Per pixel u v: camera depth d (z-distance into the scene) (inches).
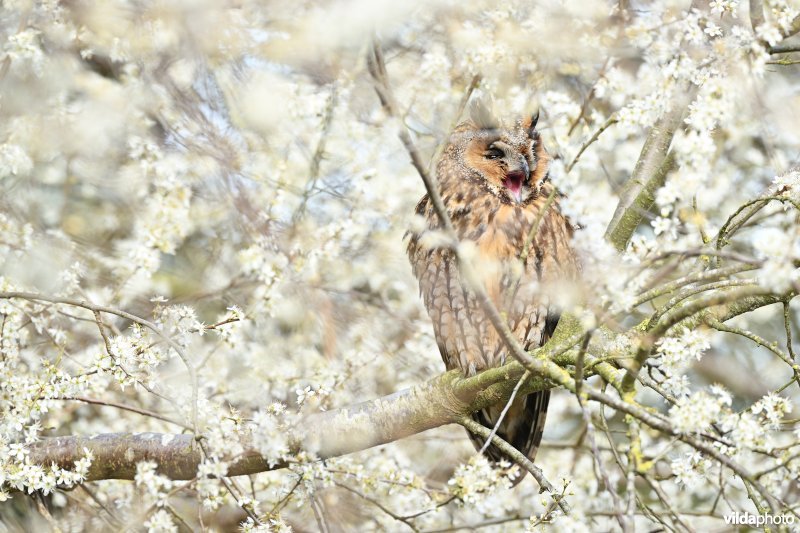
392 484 300.2
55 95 337.7
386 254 387.5
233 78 325.4
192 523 331.6
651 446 418.6
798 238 208.1
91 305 274.5
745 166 424.8
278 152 353.4
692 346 243.9
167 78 339.9
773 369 445.1
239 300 392.2
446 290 379.6
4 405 280.1
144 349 285.0
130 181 362.6
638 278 231.5
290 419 286.8
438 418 309.9
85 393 315.0
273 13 316.8
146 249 314.5
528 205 390.3
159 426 375.9
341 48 309.0
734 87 237.9
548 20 314.7
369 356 377.1
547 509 292.2
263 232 333.7
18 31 323.3
